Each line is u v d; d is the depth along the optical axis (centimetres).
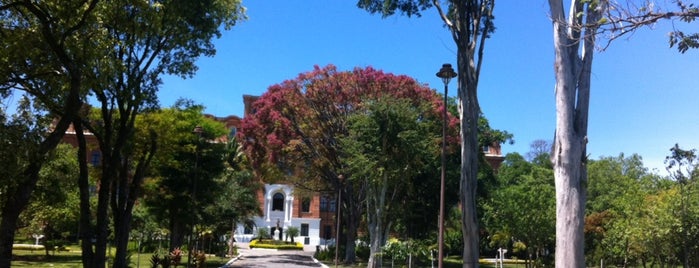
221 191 3189
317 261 3909
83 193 1728
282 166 3750
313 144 3541
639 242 2442
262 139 3606
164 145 2397
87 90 1544
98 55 1457
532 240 2836
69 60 1376
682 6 637
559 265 1056
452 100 4053
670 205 2155
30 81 1514
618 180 4847
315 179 3991
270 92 3569
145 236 4247
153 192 2853
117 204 2238
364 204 3938
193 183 2781
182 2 1722
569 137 1084
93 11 1504
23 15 1464
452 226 4569
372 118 2597
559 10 1111
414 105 3198
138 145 2245
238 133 3762
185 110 2453
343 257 4006
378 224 2755
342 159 3036
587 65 1120
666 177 3472
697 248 2155
